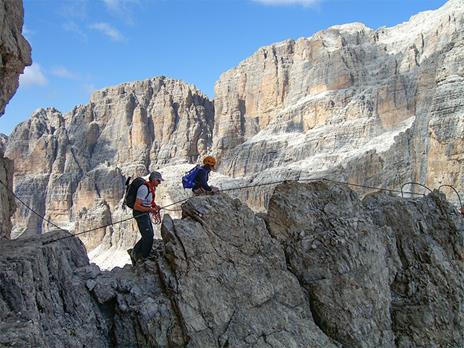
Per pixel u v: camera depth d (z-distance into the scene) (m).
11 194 18.25
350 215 13.73
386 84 121.69
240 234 12.45
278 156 132.50
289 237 13.30
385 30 145.25
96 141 186.75
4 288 10.09
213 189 14.21
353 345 12.17
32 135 188.50
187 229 12.00
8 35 16.00
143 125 177.38
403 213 14.80
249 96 164.38
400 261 14.13
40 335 9.60
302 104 140.25
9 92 17.08
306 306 12.39
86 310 11.39
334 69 139.38
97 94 193.75
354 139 118.94
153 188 13.84
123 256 116.25
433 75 87.94
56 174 175.88
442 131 75.88
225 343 11.16
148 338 11.30
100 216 136.62
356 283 12.58
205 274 11.70
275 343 11.38
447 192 73.75
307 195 13.81
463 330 13.15
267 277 12.25
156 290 11.94
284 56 159.88
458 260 14.52
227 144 160.25
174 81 185.25
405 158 96.19
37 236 13.39
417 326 12.92
